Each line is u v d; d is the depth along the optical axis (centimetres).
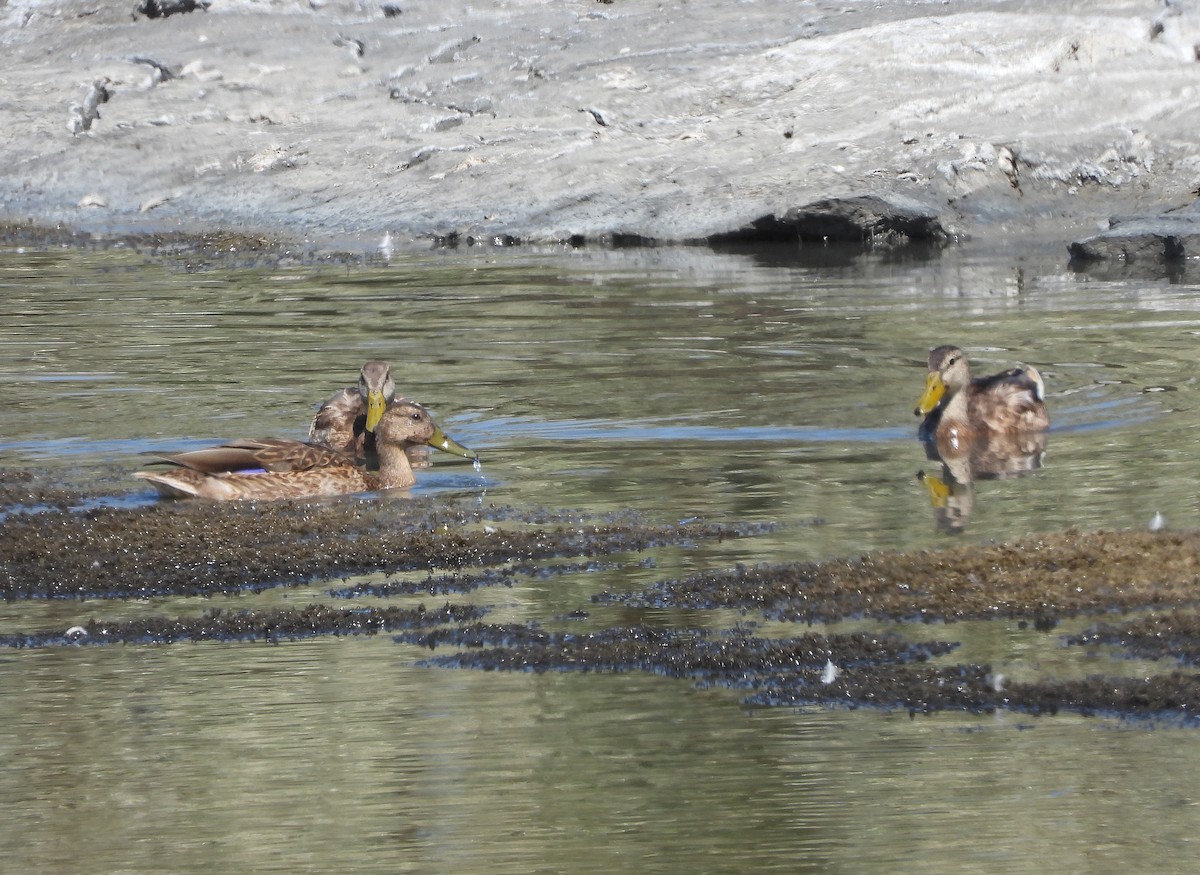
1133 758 2764
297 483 4556
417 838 2545
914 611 3481
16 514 4331
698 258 8525
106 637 3472
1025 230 8938
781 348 6209
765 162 9556
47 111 11562
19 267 8638
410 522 4231
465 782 2736
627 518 4216
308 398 5650
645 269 8169
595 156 9900
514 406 5441
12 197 10631
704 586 3653
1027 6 10750
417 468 4806
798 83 10344
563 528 4134
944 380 4900
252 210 10075
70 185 10731
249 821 2619
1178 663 3150
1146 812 2572
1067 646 3259
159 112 11450
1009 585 3600
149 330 6812
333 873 2450
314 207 9962
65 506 4425
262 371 6047
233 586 3788
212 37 12375
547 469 4716
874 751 2817
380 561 3922
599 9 11844
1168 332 6362
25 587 3788
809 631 3372
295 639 3444
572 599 3619
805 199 8969
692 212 9119
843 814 2591
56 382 5884
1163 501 4241
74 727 3008
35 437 5144
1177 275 7738
